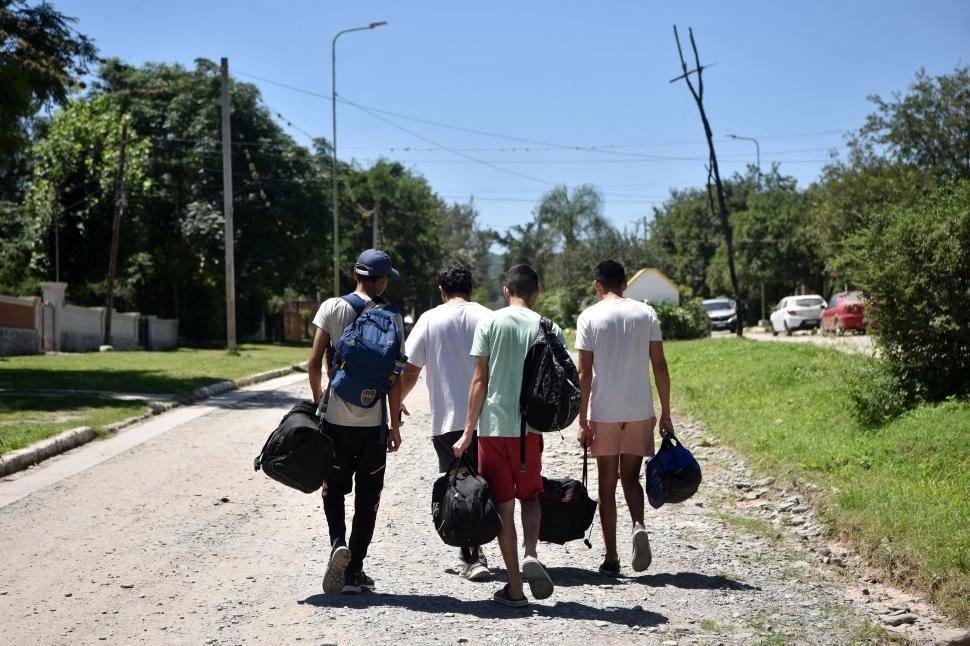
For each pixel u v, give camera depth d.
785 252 62.59
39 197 39.62
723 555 7.44
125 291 43.31
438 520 5.73
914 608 6.29
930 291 10.88
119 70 47.06
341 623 5.43
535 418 5.65
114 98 45.59
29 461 10.50
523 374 5.75
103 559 6.80
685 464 6.43
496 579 6.57
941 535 7.04
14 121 20.36
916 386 11.24
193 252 44.47
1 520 7.93
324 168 50.38
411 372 6.34
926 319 10.98
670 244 91.81
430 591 6.18
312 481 5.74
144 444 12.10
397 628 5.36
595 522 8.63
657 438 13.77
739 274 64.88
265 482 9.73
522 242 93.62
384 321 6.02
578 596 6.16
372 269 6.17
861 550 7.42
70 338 33.81
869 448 10.12
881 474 9.30
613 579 6.64
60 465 10.56
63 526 7.77
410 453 12.00
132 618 5.53
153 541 7.33
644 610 5.86
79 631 5.30
